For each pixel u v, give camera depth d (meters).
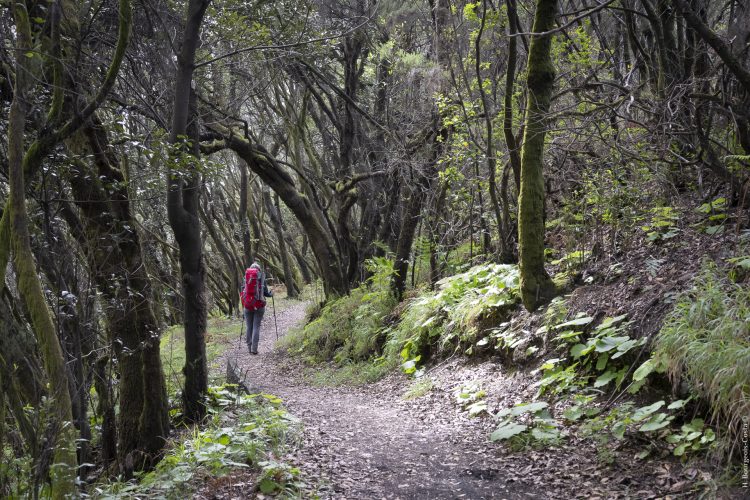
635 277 6.03
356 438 5.75
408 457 5.09
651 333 5.09
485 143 9.32
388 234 14.28
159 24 7.90
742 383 3.73
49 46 4.52
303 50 10.22
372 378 9.18
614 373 5.24
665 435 4.28
